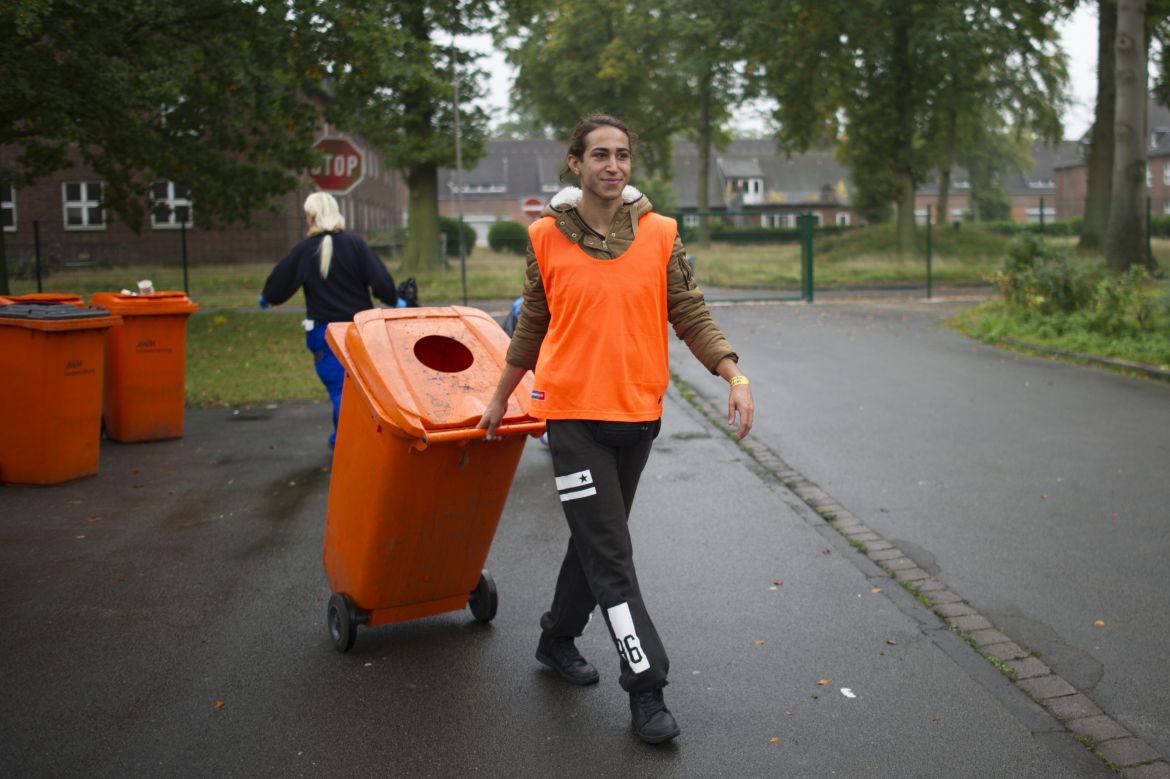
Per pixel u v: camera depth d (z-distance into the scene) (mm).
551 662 3977
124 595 4867
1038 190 98562
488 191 93000
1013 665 4117
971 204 83000
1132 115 21031
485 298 22031
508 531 5859
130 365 8000
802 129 35719
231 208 17078
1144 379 11016
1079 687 3924
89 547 5574
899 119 33812
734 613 4668
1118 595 4883
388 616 4188
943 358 12773
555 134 49875
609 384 3326
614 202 3348
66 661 4125
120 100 13258
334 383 7180
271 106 15242
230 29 15062
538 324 3486
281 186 16969
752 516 6227
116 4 12766
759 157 93438
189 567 5258
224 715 3668
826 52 32750
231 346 13875
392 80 18453
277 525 5969
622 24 44469
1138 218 21297
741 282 26188
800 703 3775
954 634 4434
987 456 7688
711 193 90438
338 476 4090
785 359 12719
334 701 3777
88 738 3498
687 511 6340
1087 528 5930
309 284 7016
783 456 7773
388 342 3887
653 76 46000
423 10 28141
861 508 6395
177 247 34875
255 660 4141
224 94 15469
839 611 4691
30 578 5094
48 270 27609
